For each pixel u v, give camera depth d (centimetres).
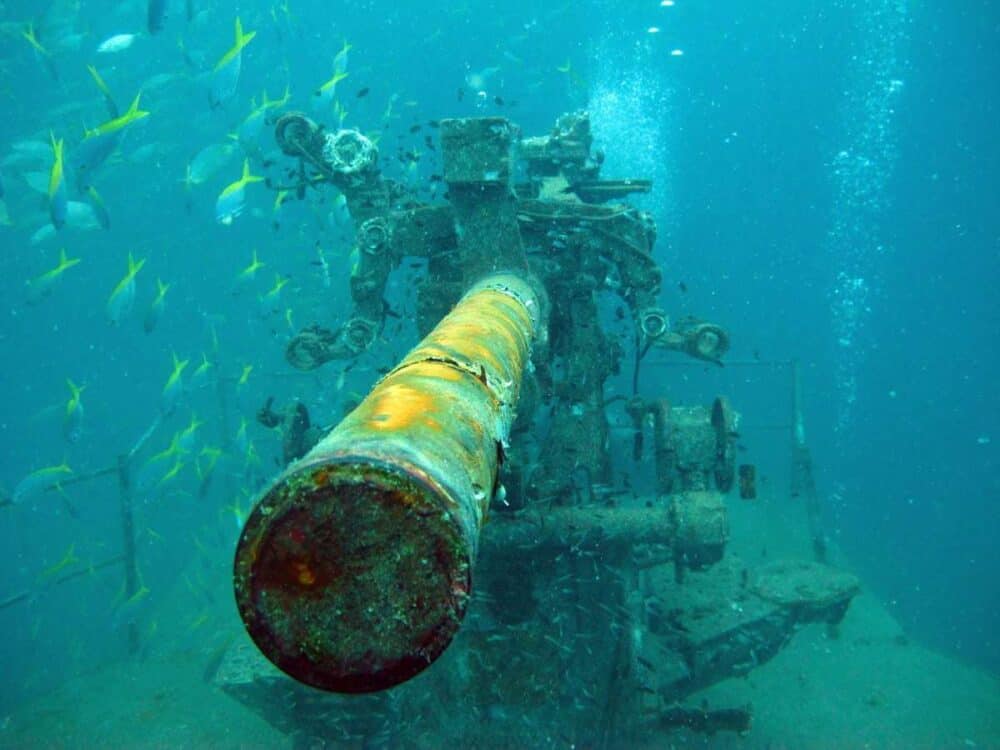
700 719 641
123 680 820
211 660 635
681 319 688
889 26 5222
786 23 5959
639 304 654
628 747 601
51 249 3959
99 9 4484
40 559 1585
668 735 643
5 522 1827
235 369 1923
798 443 1134
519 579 593
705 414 654
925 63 5212
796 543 1168
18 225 1427
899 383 5019
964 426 3744
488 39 5650
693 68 6844
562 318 653
